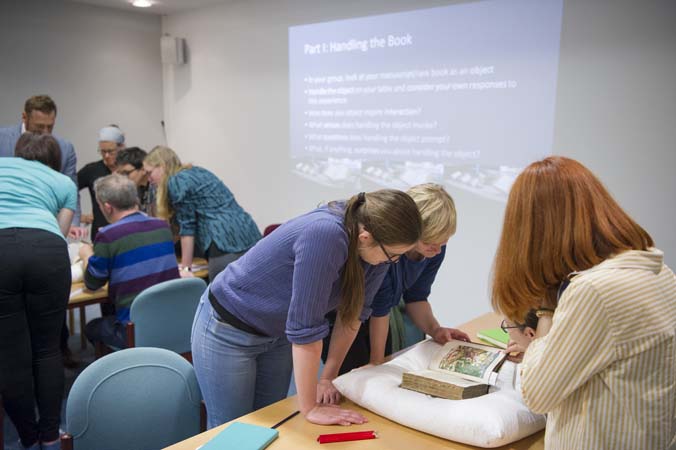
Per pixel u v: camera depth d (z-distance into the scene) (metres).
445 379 1.34
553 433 1.04
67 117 4.84
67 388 2.79
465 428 1.18
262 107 4.57
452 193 3.51
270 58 4.45
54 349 2.20
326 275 1.20
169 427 1.50
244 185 4.86
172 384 1.51
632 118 2.79
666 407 0.94
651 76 2.71
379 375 1.44
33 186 2.15
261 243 1.42
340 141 4.06
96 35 4.93
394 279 1.58
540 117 3.08
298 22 4.20
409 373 1.38
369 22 3.76
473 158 3.38
